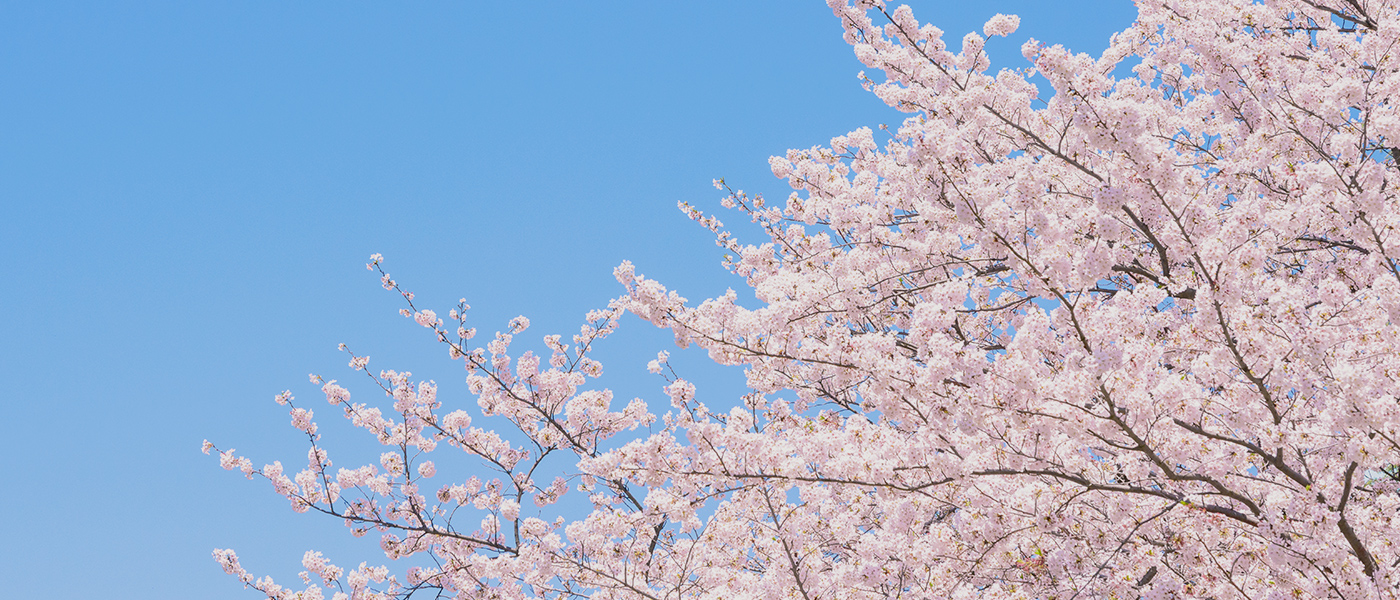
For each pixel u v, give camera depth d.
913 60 7.21
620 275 5.96
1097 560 5.83
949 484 5.66
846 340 5.60
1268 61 5.68
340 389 8.61
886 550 6.27
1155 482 5.89
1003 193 5.96
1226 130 6.31
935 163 5.20
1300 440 5.14
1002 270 6.57
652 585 7.61
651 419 8.25
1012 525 5.55
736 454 5.93
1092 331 4.75
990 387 4.84
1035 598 5.90
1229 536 5.60
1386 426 4.58
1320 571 5.10
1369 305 4.96
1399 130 5.30
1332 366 5.02
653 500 6.27
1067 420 5.00
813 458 5.66
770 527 6.63
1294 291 5.11
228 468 8.33
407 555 8.27
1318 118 5.69
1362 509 5.36
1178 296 5.82
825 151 8.35
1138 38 7.61
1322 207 5.40
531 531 7.77
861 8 7.29
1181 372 5.34
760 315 5.89
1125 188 5.03
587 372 9.14
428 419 8.77
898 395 5.38
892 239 6.51
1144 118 4.74
